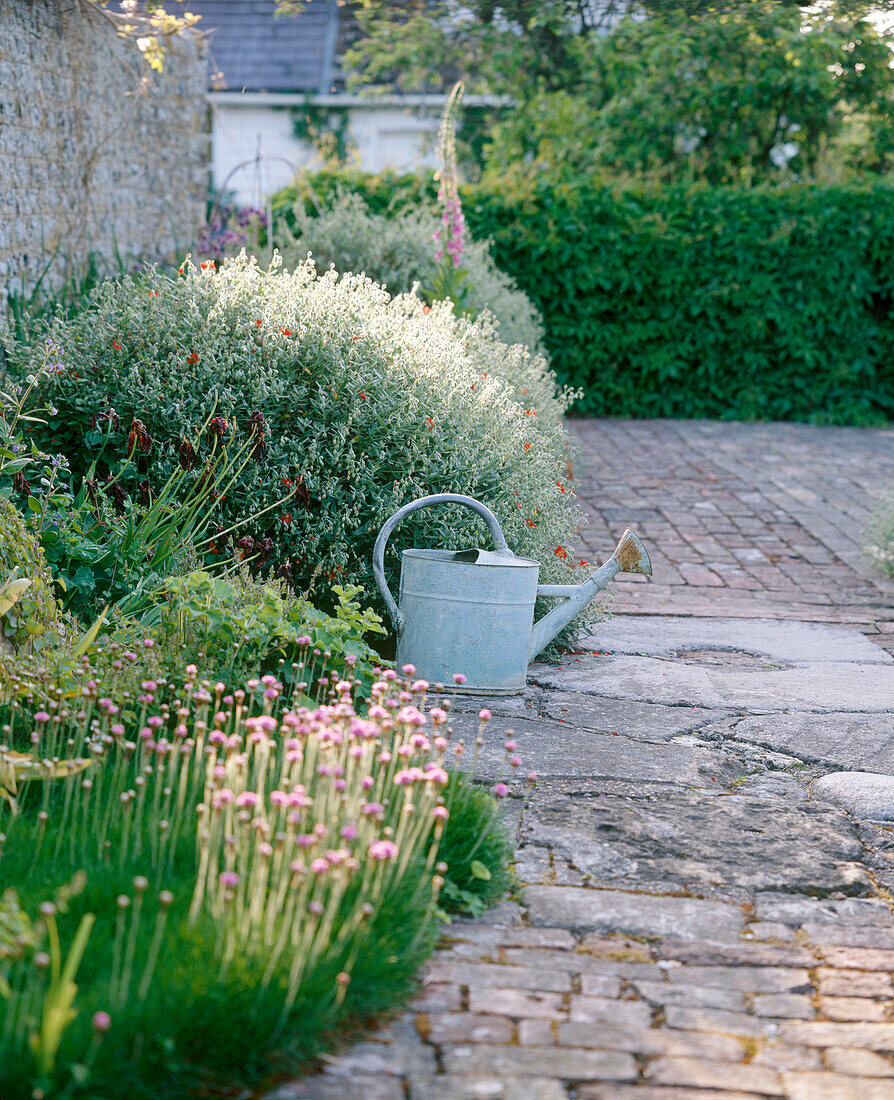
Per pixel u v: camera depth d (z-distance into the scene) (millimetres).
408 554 4621
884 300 13117
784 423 12984
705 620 6141
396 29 16000
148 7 7172
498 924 2754
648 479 9578
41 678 3332
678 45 13227
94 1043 1905
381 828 2746
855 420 12859
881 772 3900
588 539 7727
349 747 2953
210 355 5176
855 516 8555
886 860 3244
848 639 5828
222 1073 2041
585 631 5531
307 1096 2025
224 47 19438
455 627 4508
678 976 2543
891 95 14320
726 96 13977
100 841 2672
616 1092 2088
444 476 5199
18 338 6199
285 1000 2143
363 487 5094
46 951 2225
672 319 13125
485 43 15523
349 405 5191
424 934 2559
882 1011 2426
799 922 2834
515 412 5648
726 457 10594
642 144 14461
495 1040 2236
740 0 8664
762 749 4133
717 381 13328
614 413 13336
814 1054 2248
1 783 2807
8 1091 1842
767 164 14812
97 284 6660
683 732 4273
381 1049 2184
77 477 5309
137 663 3564
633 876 3037
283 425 5250
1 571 3855
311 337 5312
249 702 3629
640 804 3527
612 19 13844
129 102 8359
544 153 14781
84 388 5289
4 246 6527
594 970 2549
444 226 9180
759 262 12883
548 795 3557
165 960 2189
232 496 5074
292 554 5035
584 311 12984
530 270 12961
